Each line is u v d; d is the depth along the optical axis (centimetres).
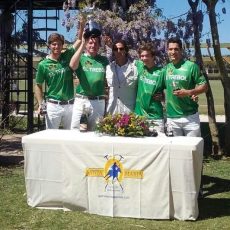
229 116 756
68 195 443
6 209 457
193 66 474
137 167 423
